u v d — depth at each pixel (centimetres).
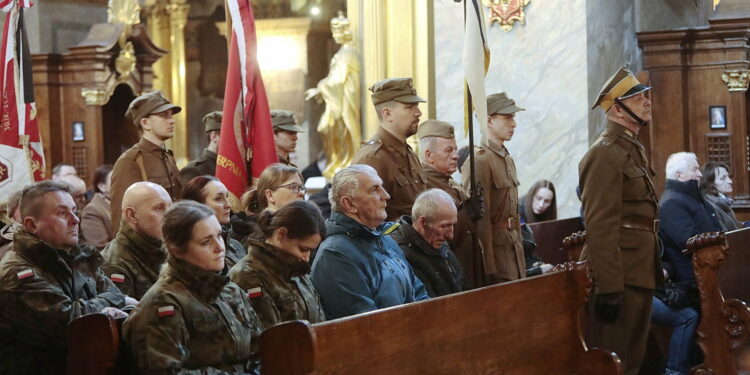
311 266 600
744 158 1387
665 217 899
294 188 646
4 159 756
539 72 1255
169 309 458
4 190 751
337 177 600
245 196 687
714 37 1387
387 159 738
